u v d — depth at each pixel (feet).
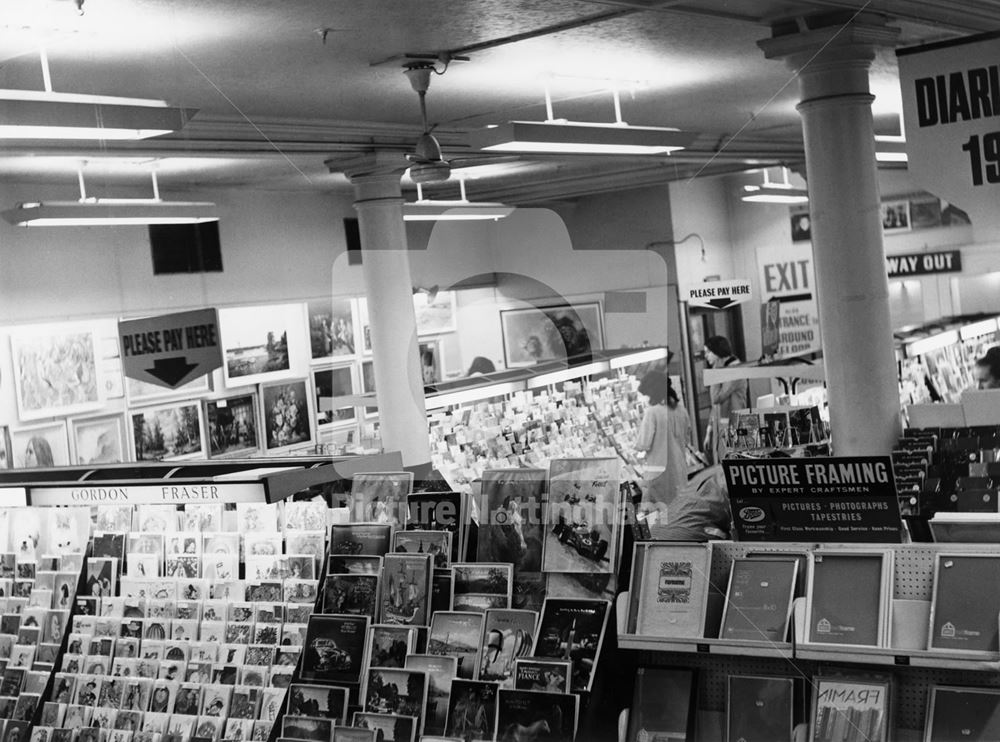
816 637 11.12
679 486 16.43
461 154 27.71
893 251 31.76
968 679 10.72
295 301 31.99
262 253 31.19
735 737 11.41
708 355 30.19
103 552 15.61
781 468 11.60
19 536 16.42
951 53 18.44
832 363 21.81
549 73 24.70
